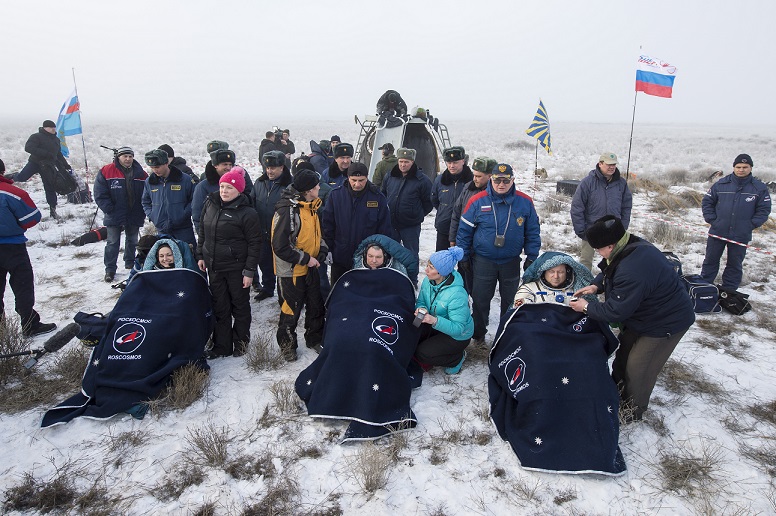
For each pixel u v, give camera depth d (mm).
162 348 4516
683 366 5078
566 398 3764
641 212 13148
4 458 3707
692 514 3262
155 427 4070
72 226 10773
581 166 26250
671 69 8969
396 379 4273
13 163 22672
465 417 4258
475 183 5535
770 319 6246
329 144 14008
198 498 3354
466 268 5430
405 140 13742
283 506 3279
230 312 5262
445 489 3445
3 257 5309
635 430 4098
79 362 4906
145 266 5039
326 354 4348
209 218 5000
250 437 3969
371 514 3217
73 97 12867
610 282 4043
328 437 3971
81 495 3383
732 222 6836
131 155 7359
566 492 3426
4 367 4719
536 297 4512
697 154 37250
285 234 4812
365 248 5203
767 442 3965
